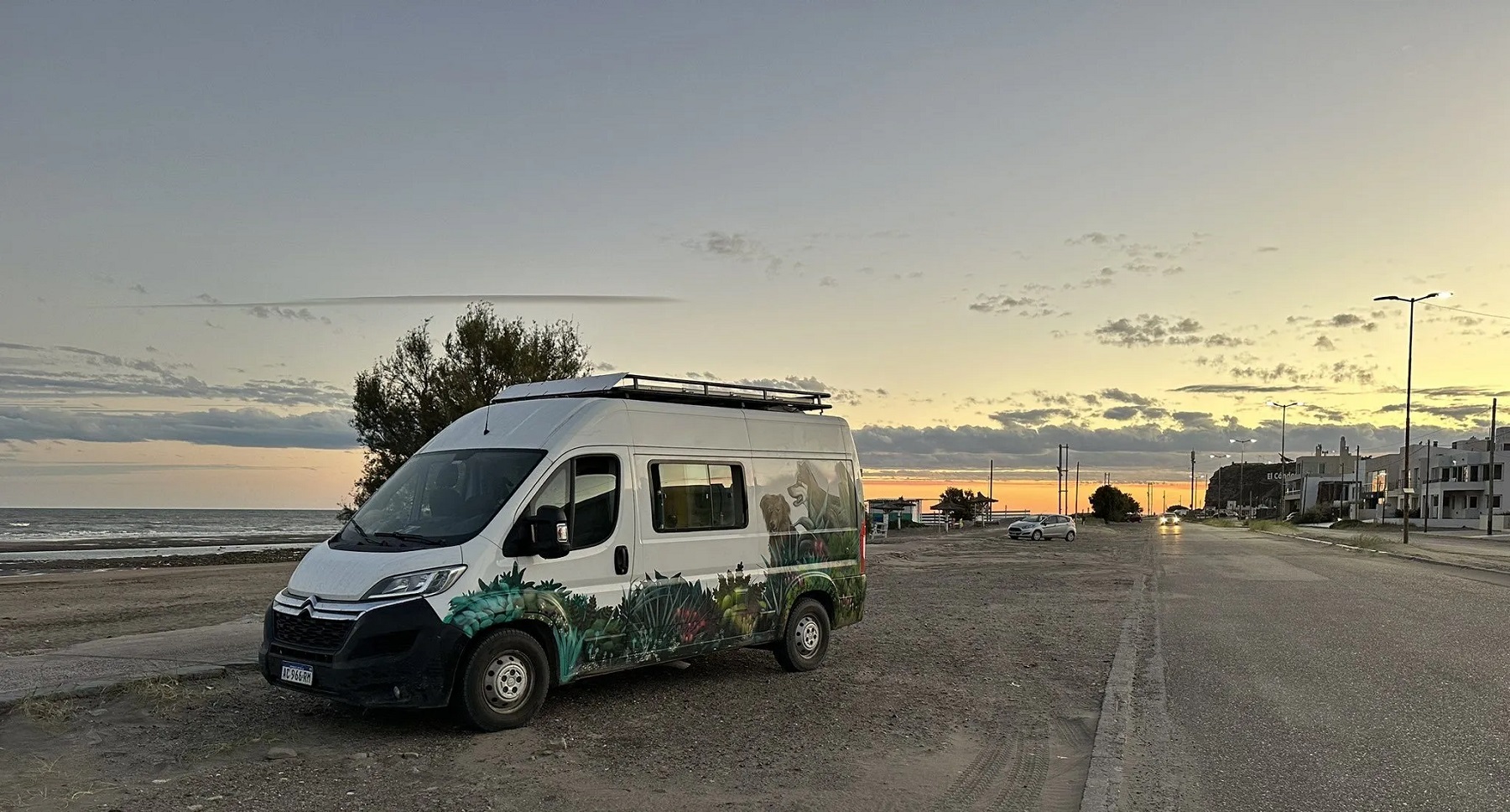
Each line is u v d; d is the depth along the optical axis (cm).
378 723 729
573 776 598
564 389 886
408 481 805
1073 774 618
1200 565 2753
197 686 859
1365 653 1104
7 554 3562
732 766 625
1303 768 629
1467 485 9700
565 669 752
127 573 2417
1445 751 672
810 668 973
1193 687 899
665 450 858
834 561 1008
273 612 729
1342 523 9494
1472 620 1422
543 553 737
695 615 855
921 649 1116
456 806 538
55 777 591
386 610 671
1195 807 551
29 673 878
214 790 565
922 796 568
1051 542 4744
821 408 1045
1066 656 1071
